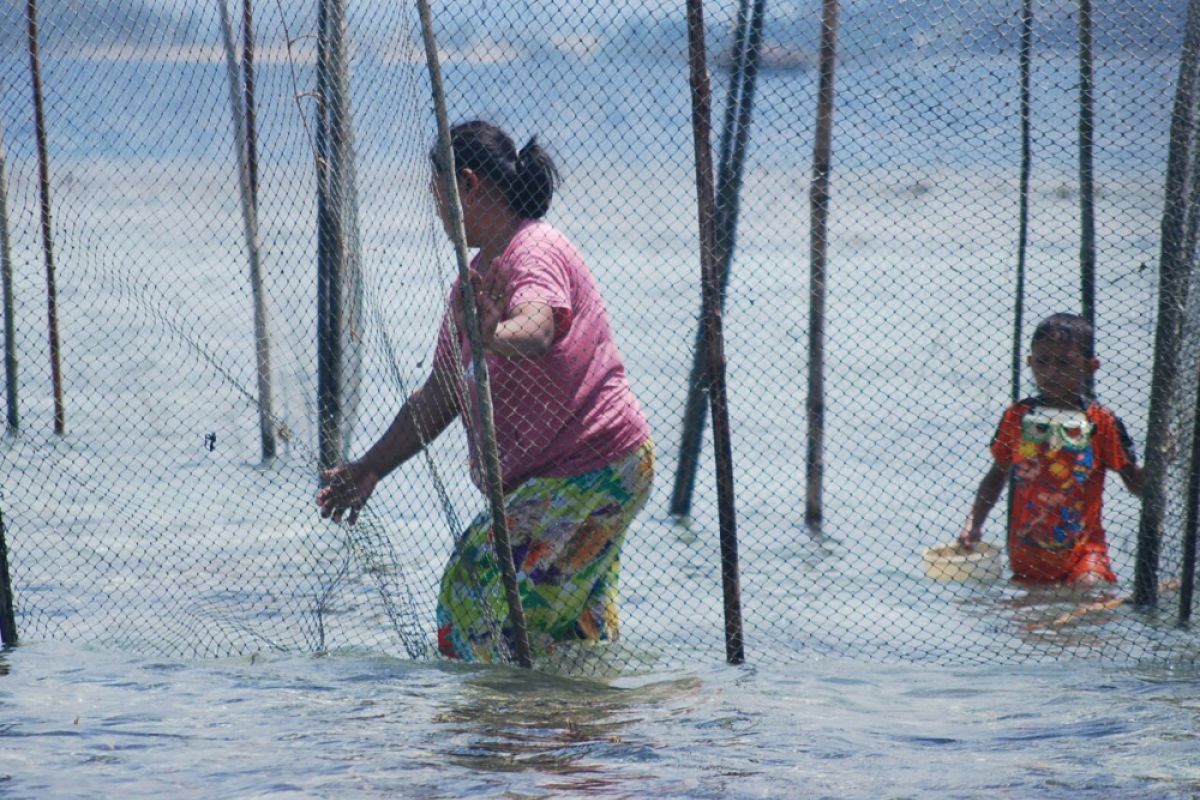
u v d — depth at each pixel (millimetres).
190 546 24156
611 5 21391
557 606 18172
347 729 15664
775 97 29344
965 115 23625
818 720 16109
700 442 28344
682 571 24641
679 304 42188
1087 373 23906
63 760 14602
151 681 17719
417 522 23953
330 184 20547
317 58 20141
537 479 17922
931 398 31797
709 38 23422
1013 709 16547
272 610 21016
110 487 27797
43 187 24922
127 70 22172
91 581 22656
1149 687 17531
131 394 32844
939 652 19594
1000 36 21859
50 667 18516
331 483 19062
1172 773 14039
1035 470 23547
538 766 14367
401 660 18672
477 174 17969
